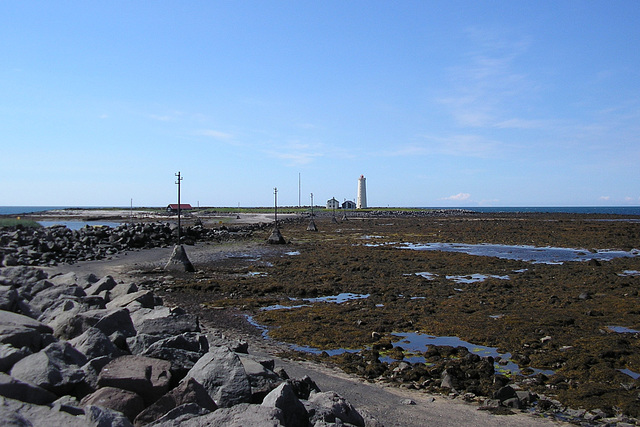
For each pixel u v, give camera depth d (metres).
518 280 26.75
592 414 9.93
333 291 23.84
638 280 26.36
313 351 14.34
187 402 5.89
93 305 10.84
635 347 14.43
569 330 16.36
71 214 138.12
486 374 12.14
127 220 107.94
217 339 10.54
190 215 130.00
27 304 10.50
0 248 29.81
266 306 20.42
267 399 6.14
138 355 7.11
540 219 106.50
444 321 17.72
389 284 25.58
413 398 10.53
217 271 30.09
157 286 24.33
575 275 28.38
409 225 85.88
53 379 5.90
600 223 85.44
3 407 4.84
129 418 5.65
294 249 44.31
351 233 67.12
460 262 34.53
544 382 11.80
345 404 7.20
